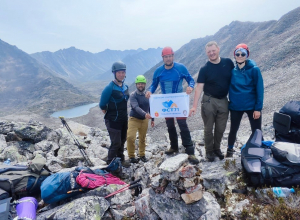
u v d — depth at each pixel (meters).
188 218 3.40
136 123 6.58
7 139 8.86
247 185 4.26
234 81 5.04
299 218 3.08
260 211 3.47
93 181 4.64
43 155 7.94
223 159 5.60
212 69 5.04
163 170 3.61
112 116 5.82
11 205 3.97
